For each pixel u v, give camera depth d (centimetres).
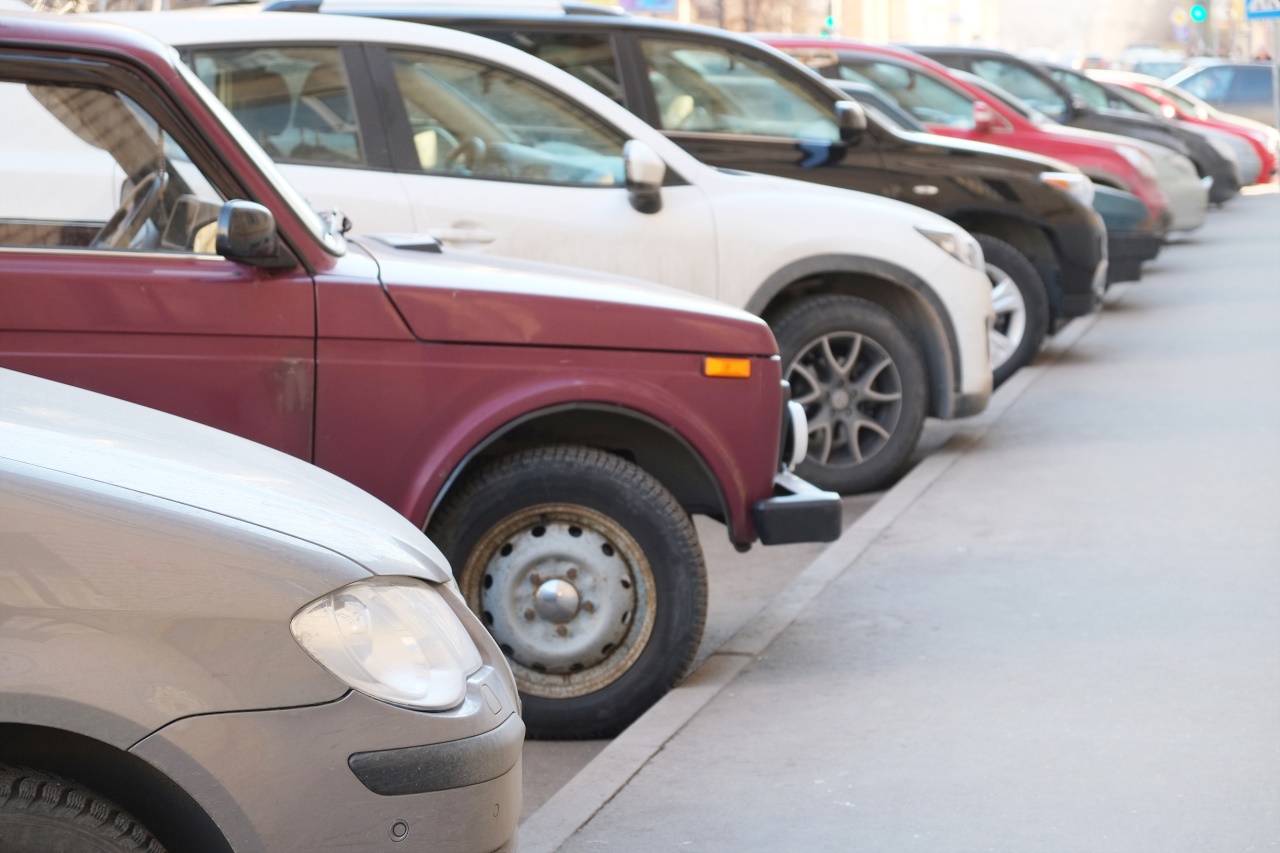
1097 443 1090
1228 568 772
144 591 317
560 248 890
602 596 620
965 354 1016
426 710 338
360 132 869
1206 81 4381
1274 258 2270
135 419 391
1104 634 679
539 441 641
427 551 377
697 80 1138
